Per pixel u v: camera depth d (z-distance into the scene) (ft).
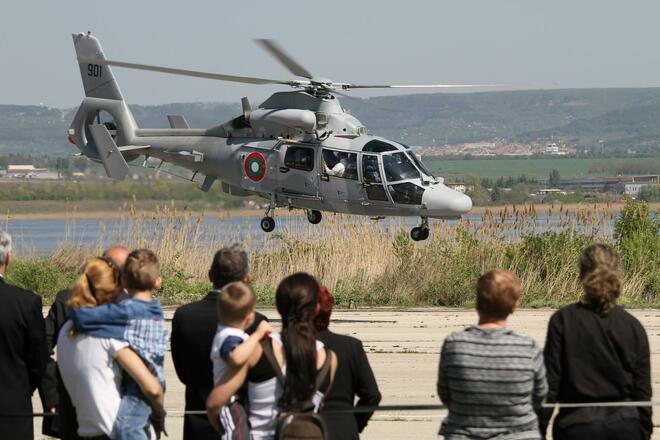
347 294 163.22
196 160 196.34
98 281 47.98
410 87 172.24
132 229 185.78
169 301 160.45
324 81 177.58
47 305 152.97
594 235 177.68
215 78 164.35
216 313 51.01
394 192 171.42
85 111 215.92
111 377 47.14
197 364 50.93
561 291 163.22
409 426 73.15
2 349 53.52
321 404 45.55
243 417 45.52
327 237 183.42
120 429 46.68
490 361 43.32
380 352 106.93
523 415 43.52
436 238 179.73
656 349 109.29
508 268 168.86
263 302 157.89
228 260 51.52
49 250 189.26
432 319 138.82
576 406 47.93
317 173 178.40
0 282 54.03
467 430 43.55
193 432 50.88
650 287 168.14
